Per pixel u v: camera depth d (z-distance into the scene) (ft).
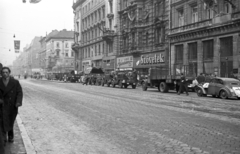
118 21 174.50
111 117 33.99
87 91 83.41
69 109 41.50
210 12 101.71
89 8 229.45
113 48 180.34
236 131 25.81
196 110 40.37
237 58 87.45
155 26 135.64
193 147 20.43
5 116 20.62
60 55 355.15
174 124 29.37
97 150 19.97
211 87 66.23
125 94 71.82
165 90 82.58
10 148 19.93
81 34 249.14
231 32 90.07
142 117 33.88
